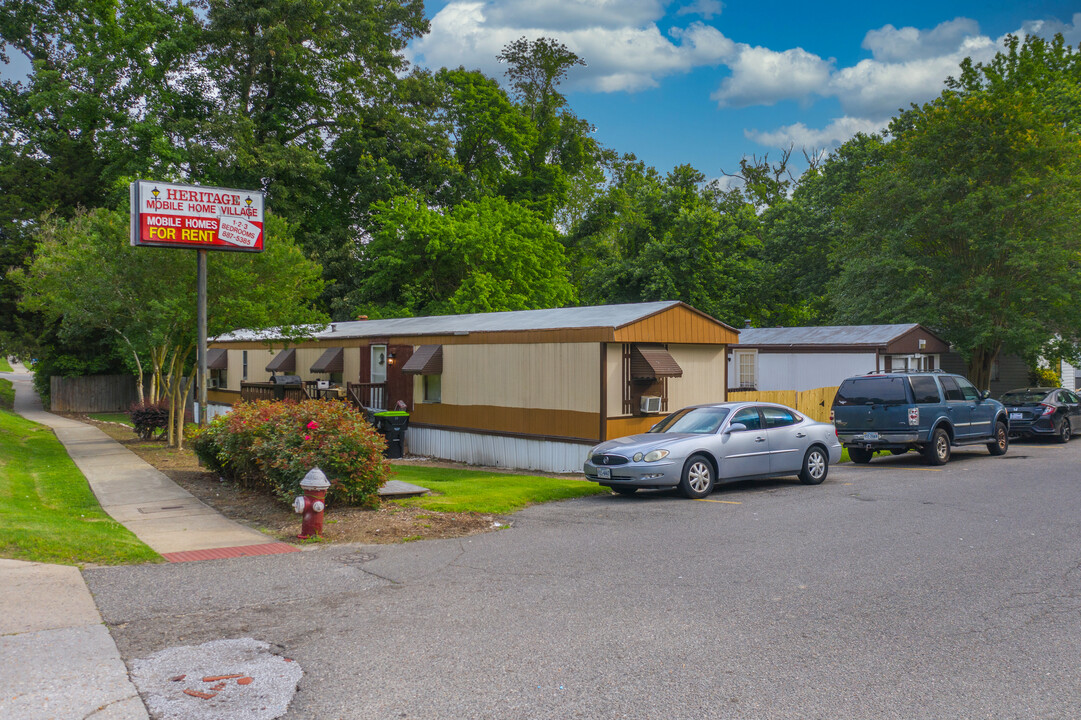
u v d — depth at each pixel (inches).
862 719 162.6
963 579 272.8
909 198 1029.8
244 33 1376.7
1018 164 986.7
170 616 233.5
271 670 190.4
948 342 1021.8
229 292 703.1
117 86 1310.3
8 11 1349.7
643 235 1632.6
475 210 1443.2
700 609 240.7
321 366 930.7
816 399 860.0
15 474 541.0
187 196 609.3
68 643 207.3
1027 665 192.4
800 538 343.9
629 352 645.9
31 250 1290.6
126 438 907.4
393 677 186.1
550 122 1915.6
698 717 163.8
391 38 1561.3
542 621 229.3
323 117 1523.1
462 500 449.7
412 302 1396.4
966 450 754.2
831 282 1300.4
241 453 472.7
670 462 457.4
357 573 287.9
